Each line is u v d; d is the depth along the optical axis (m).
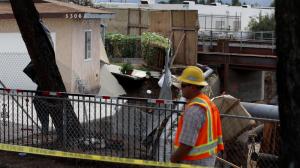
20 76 16.55
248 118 7.20
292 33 3.01
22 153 8.36
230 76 32.38
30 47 8.89
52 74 9.05
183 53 25.31
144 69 21.67
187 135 4.65
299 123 3.01
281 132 3.13
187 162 4.77
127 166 7.92
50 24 16.91
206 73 24.42
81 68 17.59
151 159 8.01
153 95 18.34
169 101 7.81
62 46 16.86
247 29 59.94
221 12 58.41
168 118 8.04
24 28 8.82
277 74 3.12
